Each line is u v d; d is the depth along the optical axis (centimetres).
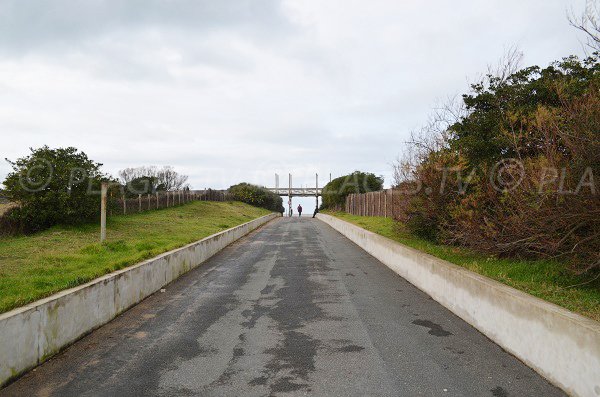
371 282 980
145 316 696
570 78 880
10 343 434
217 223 2298
